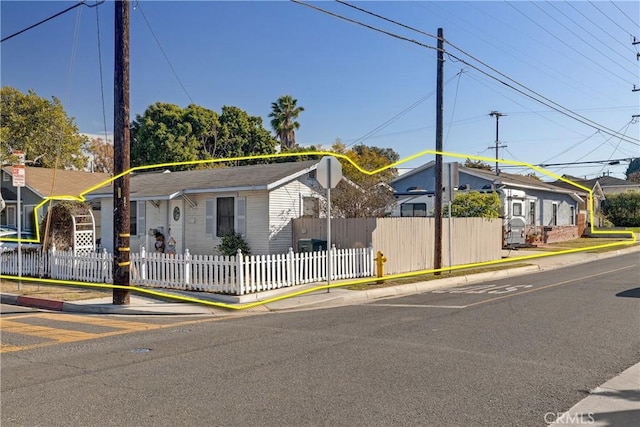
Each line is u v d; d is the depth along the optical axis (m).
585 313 10.62
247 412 5.38
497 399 5.69
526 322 9.79
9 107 42.91
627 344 8.02
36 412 5.45
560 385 6.14
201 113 44.69
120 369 7.06
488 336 8.67
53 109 44.75
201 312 12.07
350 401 5.66
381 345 8.17
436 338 8.59
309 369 6.89
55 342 8.84
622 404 5.55
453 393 5.89
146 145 43.34
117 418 5.27
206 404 5.63
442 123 17.73
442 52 17.44
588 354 7.47
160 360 7.52
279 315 11.48
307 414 5.30
